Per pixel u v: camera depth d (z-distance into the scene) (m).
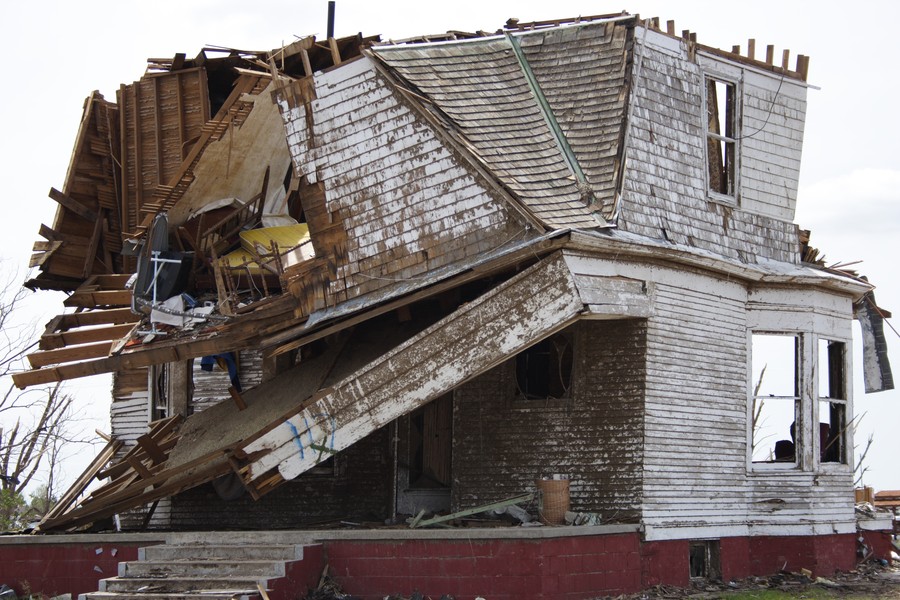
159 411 19.11
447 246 13.79
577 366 14.85
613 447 14.42
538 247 13.03
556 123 15.13
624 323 14.52
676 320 14.80
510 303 13.30
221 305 15.35
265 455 13.73
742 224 16.36
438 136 13.90
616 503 14.30
